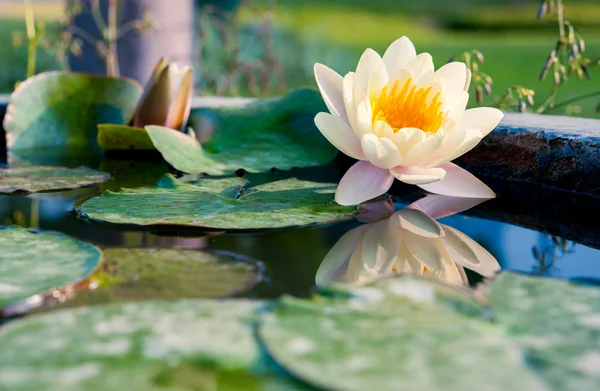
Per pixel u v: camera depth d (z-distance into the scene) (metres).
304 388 0.82
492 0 9.11
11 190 1.09
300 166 1.18
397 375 0.83
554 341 0.90
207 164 1.16
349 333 0.90
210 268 0.97
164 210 1.05
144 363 0.87
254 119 1.22
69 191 1.11
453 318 0.92
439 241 1.02
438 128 1.07
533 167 1.13
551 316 0.92
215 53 2.11
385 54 1.12
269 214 1.05
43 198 1.09
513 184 1.14
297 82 2.74
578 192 1.11
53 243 0.99
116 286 0.95
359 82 1.09
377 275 0.97
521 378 0.84
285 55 3.39
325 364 0.86
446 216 1.06
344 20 7.14
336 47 4.02
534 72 3.58
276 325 0.91
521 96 1.23
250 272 0.97
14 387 0.81
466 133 1.06
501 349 0.90
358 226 1.04
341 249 1.00
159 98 1.21
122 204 1.06
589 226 1.05
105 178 1.12
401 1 9.25
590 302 0.93
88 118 1.27
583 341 0.90
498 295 0.94
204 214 1.04
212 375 0.85
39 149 1.25
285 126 1.22
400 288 0.94
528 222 1.05
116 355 0.89
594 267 0.99
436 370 0.85
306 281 0.96
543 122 1.16
